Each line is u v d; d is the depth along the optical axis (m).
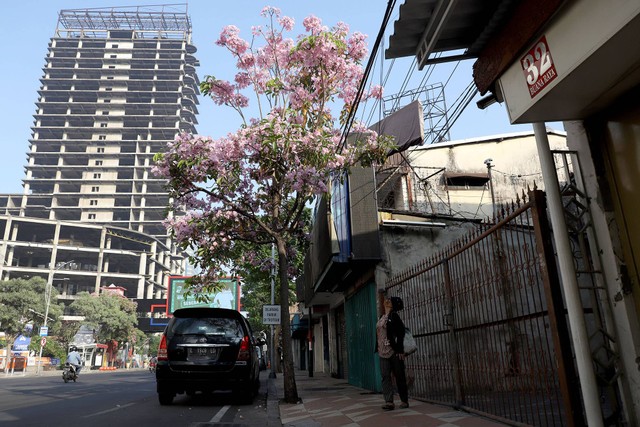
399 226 10.70
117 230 120.69
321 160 9.80
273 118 9.97
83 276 112.56
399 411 6.52
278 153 9.66
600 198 3.91
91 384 18.02
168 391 9.21
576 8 2.97
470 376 6.09
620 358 3.76
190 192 10.43
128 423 6.67
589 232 4.05
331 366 20.28
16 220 109.19
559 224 3.90
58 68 168.38
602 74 3.20
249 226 12.14
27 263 120.06
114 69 171.12
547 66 3.34
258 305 37.47
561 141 17.03
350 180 10.79
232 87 10.78
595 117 3.96
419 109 13.86
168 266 149.25
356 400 8.76
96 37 183.75
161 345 9.12
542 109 3.69
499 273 5.30
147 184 153.00
